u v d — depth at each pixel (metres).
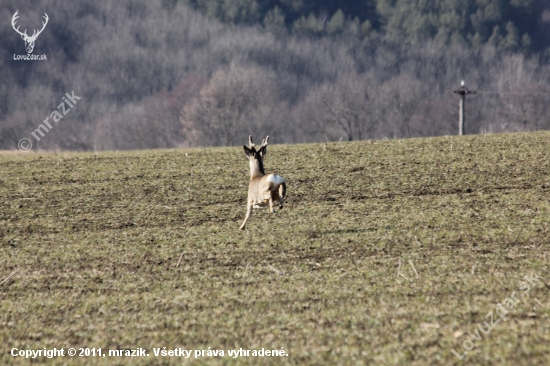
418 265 64.12
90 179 110.69
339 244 72.56
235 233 79.19
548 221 76.50
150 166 118.75
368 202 90.38
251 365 45.50
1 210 94.25
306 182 102.38
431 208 85.50
